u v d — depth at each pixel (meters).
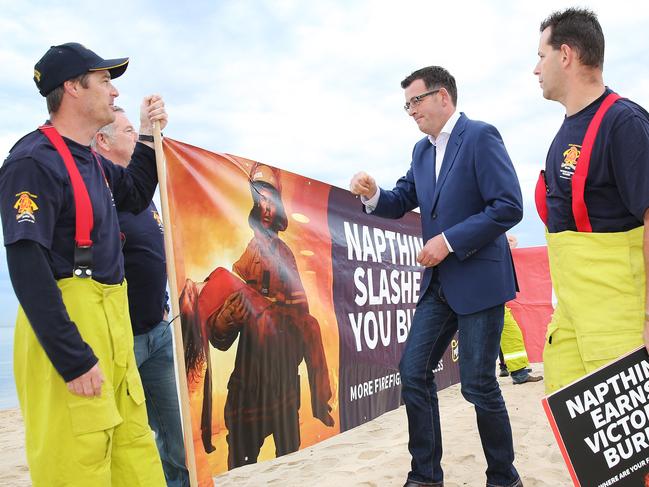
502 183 3.22
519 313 8.69
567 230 2.65
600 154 2.50
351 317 4.59
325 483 3.91
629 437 2.33
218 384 3.36
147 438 2.46
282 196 4.08
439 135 3.57
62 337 2.08
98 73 2.49
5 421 8.45
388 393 4.96
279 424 3.75
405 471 3.89
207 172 3.46
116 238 2.47
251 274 3.69
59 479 2.13
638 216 2.40
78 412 2.14
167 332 3.43
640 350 2.38
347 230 4.71
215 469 3.29
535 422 4.96
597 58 2.59
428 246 3.25
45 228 2.12
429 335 3.49
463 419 5.12
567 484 3.52
